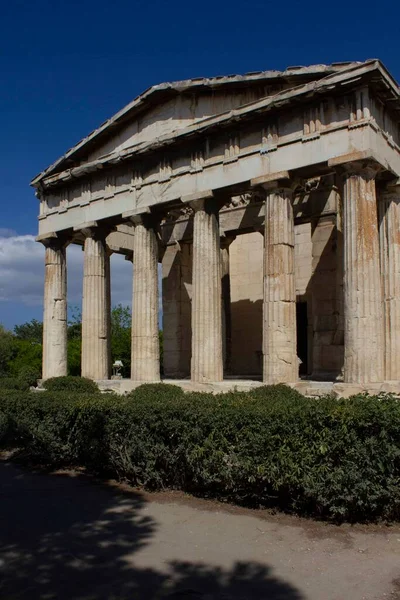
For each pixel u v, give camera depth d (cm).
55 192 3247
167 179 2628
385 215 2325
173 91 2581
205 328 2434
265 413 1162
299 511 1130
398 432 1026
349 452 1038
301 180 2319
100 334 2983
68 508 1214
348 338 1989
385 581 804
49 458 1672
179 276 3462
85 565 883
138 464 1380
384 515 1061
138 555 922
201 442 1245
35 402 1738
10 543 990
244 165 2347
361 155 1983
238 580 817
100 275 3002
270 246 2244
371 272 1995
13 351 7600
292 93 2145
